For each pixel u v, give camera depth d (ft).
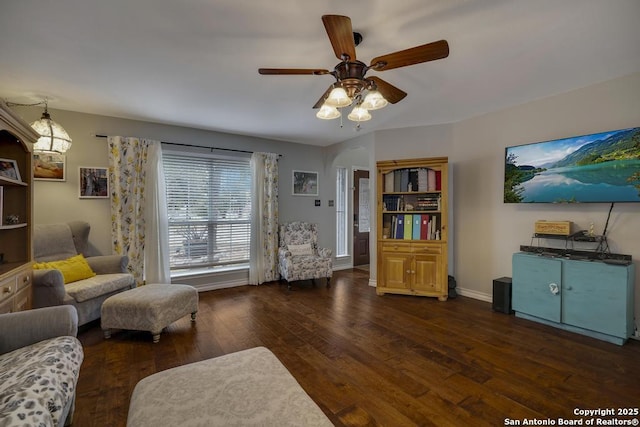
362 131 14.76
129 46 6.88
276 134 15.15
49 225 10.07
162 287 9.86
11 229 7.69
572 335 8.98
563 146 9.65
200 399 3.90
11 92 9.48
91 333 9.20
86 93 9.63
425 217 12.94
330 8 5.57
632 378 6.72
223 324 9.97
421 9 5.61
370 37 6.51
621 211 8.82
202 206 14.34
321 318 10.50
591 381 6.62
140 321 8.59
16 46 6.83
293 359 7.64
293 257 15.10
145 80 8.70
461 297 12.90
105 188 11.88
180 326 9.81
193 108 11.13
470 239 12.80
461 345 8.37
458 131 13.08
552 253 10.06
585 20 5.99
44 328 5.22
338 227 19.39
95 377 6.86
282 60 7.56
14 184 7.43
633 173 8.31
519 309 10.43
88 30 6.24
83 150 11.53
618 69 8.21
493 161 11.91
